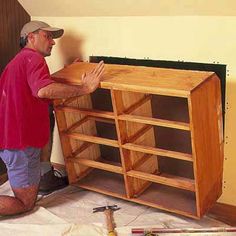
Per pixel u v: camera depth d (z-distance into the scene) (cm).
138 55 256
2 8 276
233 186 244
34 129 235
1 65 286
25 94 229
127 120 223
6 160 236
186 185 222
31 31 239
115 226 228
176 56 242
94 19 265
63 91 216
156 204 238
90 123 273
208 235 212
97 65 241
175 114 248
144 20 246
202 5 218
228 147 240
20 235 221
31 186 239
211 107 218
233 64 225
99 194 267
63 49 285
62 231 222
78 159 260
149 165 257
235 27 218
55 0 263
